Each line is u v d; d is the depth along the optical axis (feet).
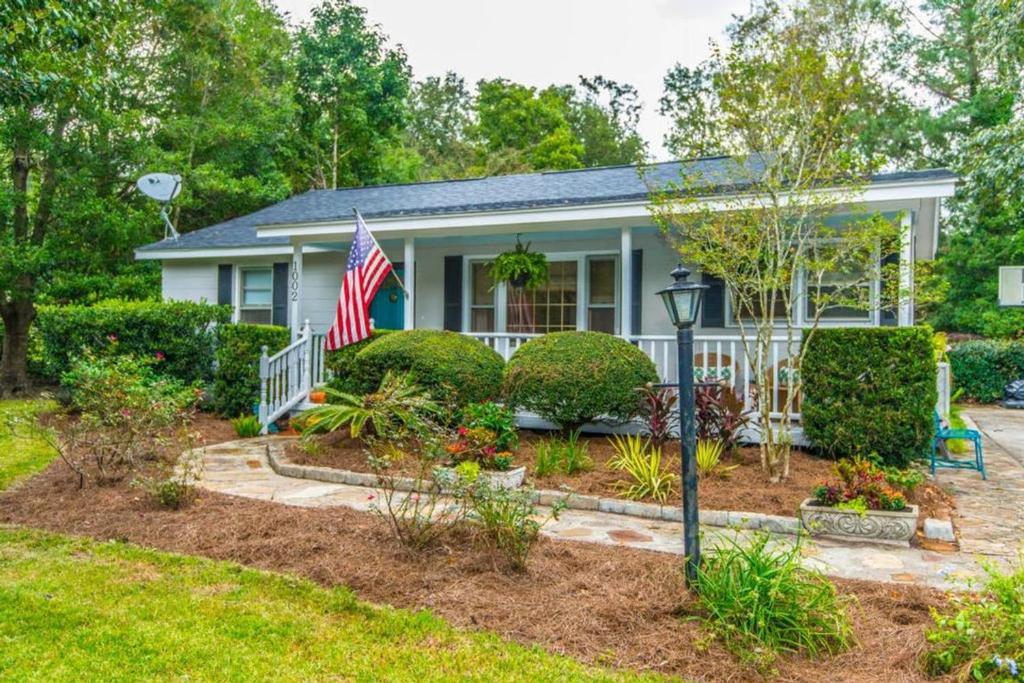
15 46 22.49
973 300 71.92
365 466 24.71
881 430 23.98
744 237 22.98
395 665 10.71
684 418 12.95
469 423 25.29
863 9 49.73
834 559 16.40
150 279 54.65
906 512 17.71
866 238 21.65
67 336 39.29
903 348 23.91
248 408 36.65
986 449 35.53
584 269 37.63
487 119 115.96
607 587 13.61
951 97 76.13
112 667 10.50
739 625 11.50
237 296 46.78
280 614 12.48
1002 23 47.01
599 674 10.44
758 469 23.65
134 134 53.01
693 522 12.89
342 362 30.60
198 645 11.25
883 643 11.50
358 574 14.26
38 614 12.26
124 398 22.17
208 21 59.62
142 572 14.47
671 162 40.93
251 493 21.86
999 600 10.96
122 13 30.45
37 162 48.62
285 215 45.68
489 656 10.97
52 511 19.02
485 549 15.25
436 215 33.60
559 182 40.86
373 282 31.22
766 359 22.80
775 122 22.66
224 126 61.62
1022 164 49.67
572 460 23.57
